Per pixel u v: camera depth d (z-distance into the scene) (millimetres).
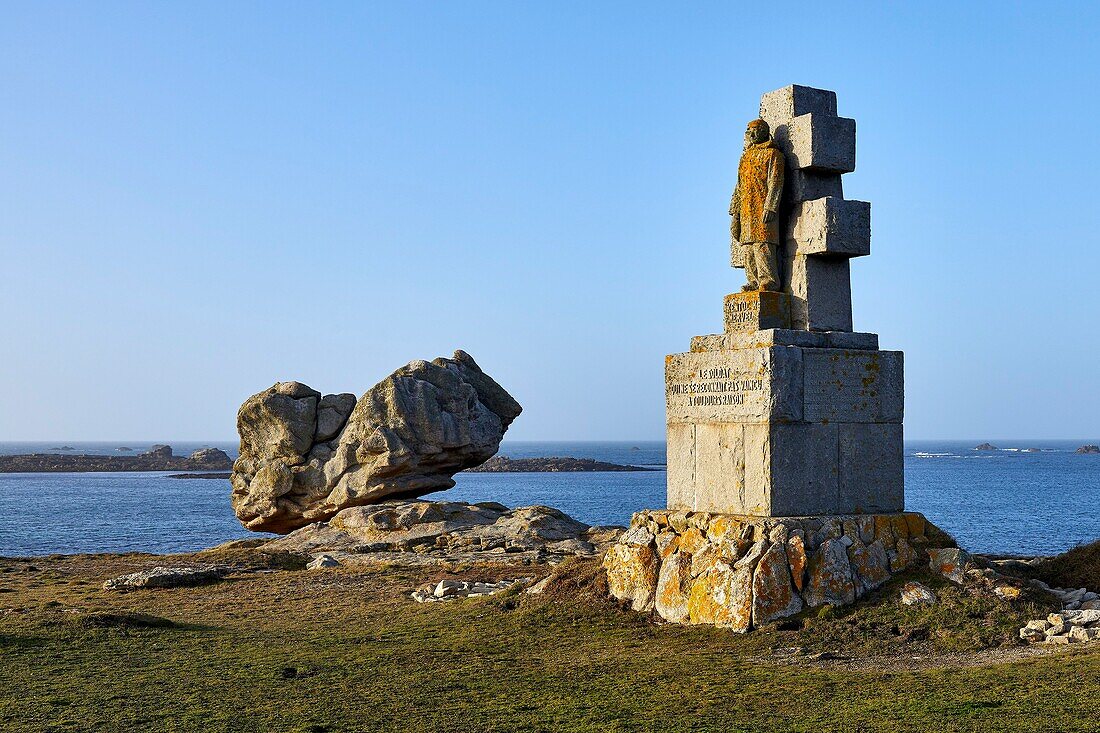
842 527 19000
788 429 19297
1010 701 13336
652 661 16766
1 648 18328
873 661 16281
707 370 20500
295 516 46812
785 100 21109
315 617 22359
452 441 46000
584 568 22453
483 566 31156
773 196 20516
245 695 15219
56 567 34625
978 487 135750
